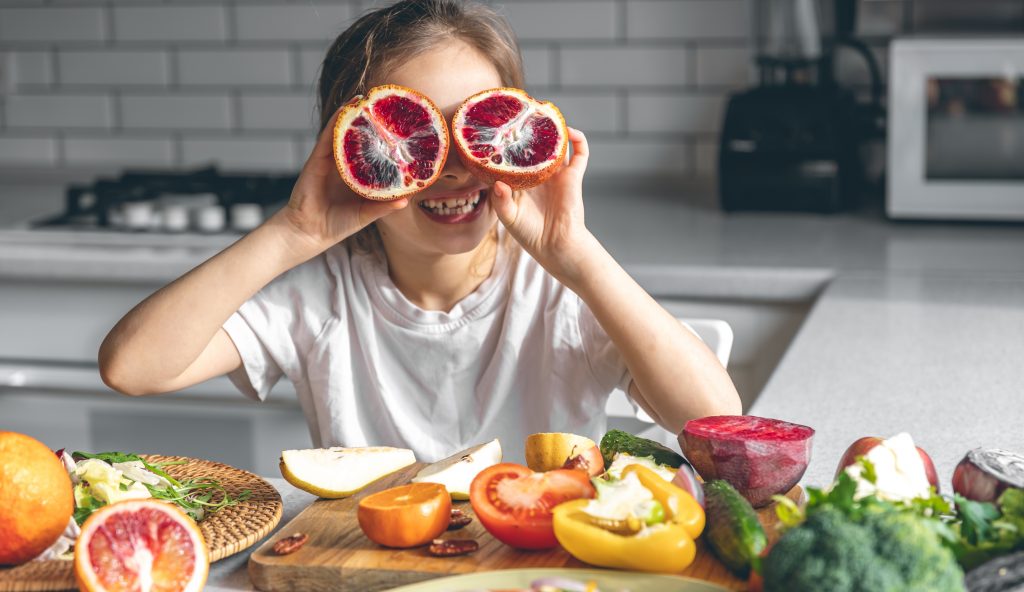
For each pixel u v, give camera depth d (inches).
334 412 50.6
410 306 49.7
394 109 38.4
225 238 85.8
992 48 82.3
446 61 43.4
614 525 29.5
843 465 32.3
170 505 31.0
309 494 39.8
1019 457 31.4
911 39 84.4
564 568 29.9
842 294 71.2
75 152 113.5
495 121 39.2
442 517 32.2
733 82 101.0
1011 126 83.3
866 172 99.7
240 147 110.3
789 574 24.7
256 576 31.4
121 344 43.0
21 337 85.3
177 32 109.0
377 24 45.3
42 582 29.9
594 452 34.6
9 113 113.7
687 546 28.5
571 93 104.1
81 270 81.6
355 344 50.9
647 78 102.5
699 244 82.7
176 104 110.5
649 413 48.1
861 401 51.1
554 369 49.8
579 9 102.0
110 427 83.5
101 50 110.8
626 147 104.5
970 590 26.4
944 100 84.2
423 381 50.8
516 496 31.8
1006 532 27.6
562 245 42.8
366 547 32.3
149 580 29.4
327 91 48.7
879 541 24.7
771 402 51.2
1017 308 67.2
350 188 38.3
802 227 88.4
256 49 107.8
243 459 81.7
